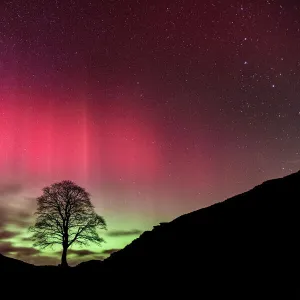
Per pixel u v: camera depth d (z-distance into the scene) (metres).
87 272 26.89
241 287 16.50
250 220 26.58
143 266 24.66
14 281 24.92
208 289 17.36
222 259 21.06
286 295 14.41
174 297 17.44
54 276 26.86
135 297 18.69
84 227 38.97
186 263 22.45
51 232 37.72
